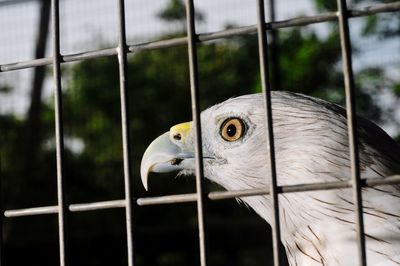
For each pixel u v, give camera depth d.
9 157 11.30
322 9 16.12
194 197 2.17
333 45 15.67
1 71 2.52
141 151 12.79
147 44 2.28
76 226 10.79
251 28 2.13
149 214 11.48
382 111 14.23
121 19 2.31
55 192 11.03
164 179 11.45
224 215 11.32
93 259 10.12
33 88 11.30
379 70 14.38
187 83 13.51
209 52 14.35
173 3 13.61
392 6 1.96
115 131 12.65
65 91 13.16
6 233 10.32
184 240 10.53
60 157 2.37
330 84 15.59
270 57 9.87
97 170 11.59
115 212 10.88
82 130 12.66
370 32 14.55
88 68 13.25
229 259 11.09
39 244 9.88
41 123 11.98
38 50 11.24
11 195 10.95
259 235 10.59
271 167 2.08
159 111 13.30
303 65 15.62
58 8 2.40
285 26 2.09
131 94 13.24
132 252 2.26
